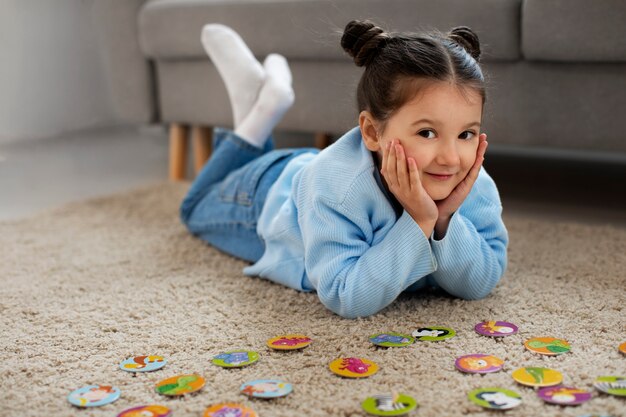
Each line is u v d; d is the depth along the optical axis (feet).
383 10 5.93
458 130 3.50
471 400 2.95
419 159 3.51
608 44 5.16
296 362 3.36
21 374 3.34
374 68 3.69
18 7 9.51
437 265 3.83
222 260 4.96
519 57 5.61
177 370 3.32
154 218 6.02
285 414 2.91
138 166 8.36
